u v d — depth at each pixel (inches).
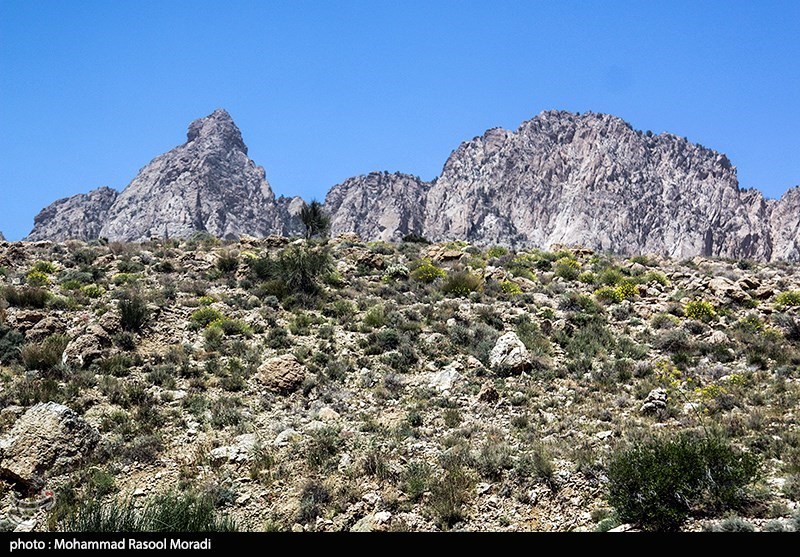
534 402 641.6
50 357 654.5
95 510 418.6
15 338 700.0
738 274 1364.4
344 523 430.6
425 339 808.3
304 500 452.1
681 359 757.3
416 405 624.7
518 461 499.8
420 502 452.1
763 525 386.3
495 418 605.9
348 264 1242.0
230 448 520.1
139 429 547.5
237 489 472.7
